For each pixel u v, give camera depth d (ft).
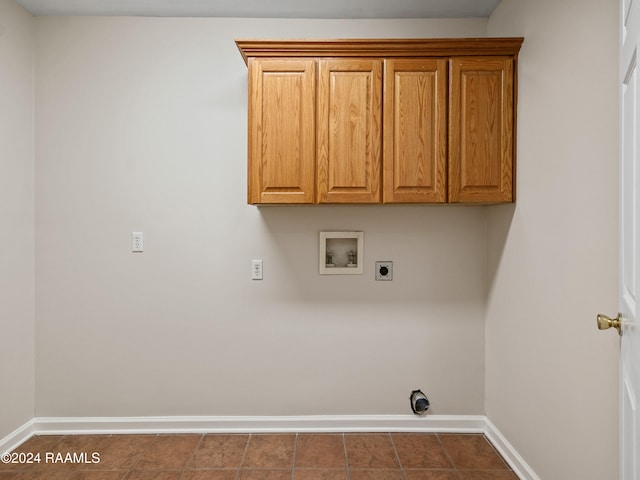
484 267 8.04
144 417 7.89
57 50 7.79
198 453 7.13
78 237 7.84
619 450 3.99
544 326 5.85
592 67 4.77
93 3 7.38
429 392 8.03
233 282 7.95
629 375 3.31
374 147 6.81
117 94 7.81
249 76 6.81
